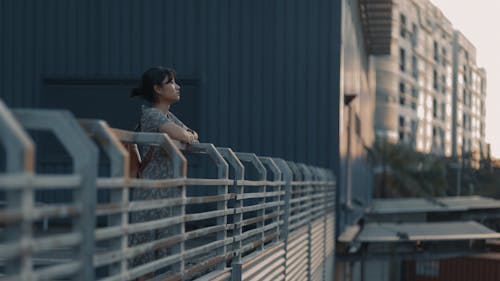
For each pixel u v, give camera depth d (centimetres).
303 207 1082
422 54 14338
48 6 1709
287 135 1717
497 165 13088
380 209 3884
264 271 762
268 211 1558
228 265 725
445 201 4897
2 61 1705
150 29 1719
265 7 1723
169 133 466
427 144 14812
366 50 4178
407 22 13125
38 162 1625
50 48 1706
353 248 2303
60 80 1705
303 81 1716
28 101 1697
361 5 3056
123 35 1714
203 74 1719
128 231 333
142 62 1712
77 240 266
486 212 4572
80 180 263
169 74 500
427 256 2312
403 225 2794
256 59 1723
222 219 567
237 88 1720
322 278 1458
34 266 682
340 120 1725
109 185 295
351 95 2022
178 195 433
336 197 1759
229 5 1727
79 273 273
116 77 1705
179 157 420
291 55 1723
